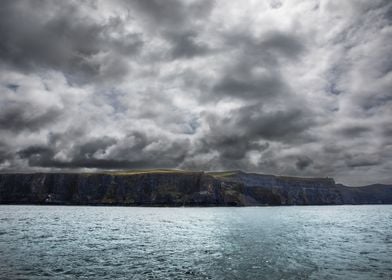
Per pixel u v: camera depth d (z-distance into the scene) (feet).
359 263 126.41
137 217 513.86
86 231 265.54
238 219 456.45
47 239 206.90
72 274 109.81
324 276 106.01
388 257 139.44
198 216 552.82
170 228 301.22
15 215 533.14
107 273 111.34
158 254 150.61
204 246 176.55
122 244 186.19
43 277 105.60
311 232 253.65
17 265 123.54
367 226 313.73
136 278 104.78
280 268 118.11
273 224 348.18
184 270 115.96
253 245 178.91
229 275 108.58
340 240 199.72
